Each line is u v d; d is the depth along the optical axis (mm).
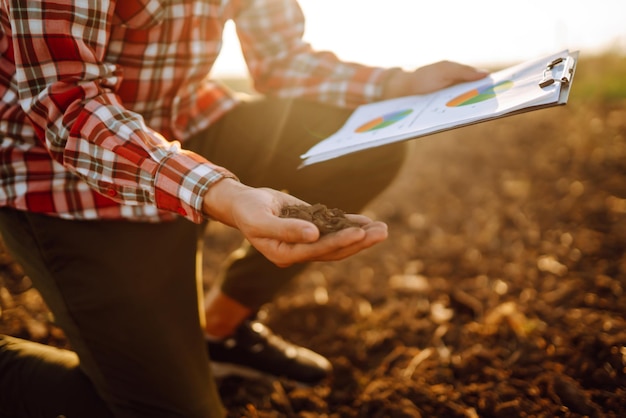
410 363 1618
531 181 3037
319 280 2219
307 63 1478
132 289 1103
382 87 1422
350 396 1516
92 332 1108
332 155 1098
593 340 1490
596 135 3598
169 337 1118
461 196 2986
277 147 1467
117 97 1043
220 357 1598
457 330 1743
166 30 1136
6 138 1088
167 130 1268
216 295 1544
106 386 1120
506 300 1918
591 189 2793
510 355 1573
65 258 1105
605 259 2104
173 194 902
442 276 2174
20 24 936
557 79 1020
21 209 1097
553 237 2371
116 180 947
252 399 1521
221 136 1417
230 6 1312
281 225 774
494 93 1133
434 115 1124
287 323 1928
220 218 895
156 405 1108
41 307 1893
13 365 1172
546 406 1326
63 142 984
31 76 974
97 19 1003
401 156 1473
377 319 1885
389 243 2537
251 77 1551
